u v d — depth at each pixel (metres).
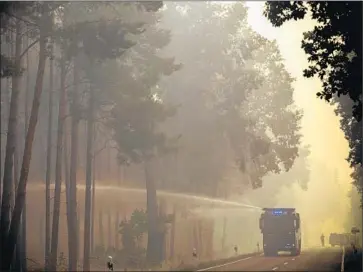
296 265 43.00
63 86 46.25
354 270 37.03
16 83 39.06
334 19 29.80
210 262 49.28
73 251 46.06
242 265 45.31
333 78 30.72
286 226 59.84
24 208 54.06
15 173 51.16
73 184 47.00
